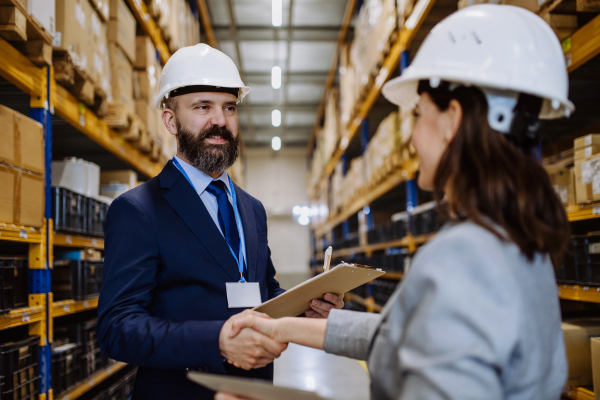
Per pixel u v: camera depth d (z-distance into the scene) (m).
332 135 8.98
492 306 0.59
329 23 8.75
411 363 0.60
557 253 0.77
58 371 2.21
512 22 0.78
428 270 0.64
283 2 7.93
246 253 1.57
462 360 0.56
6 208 1.73
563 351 0.78
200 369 1.26
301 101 12.80
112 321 1.23
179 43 4.48
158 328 1.18
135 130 2.96
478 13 0.81
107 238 1.38
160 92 1.62
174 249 1.38
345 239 9.23
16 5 1.68
